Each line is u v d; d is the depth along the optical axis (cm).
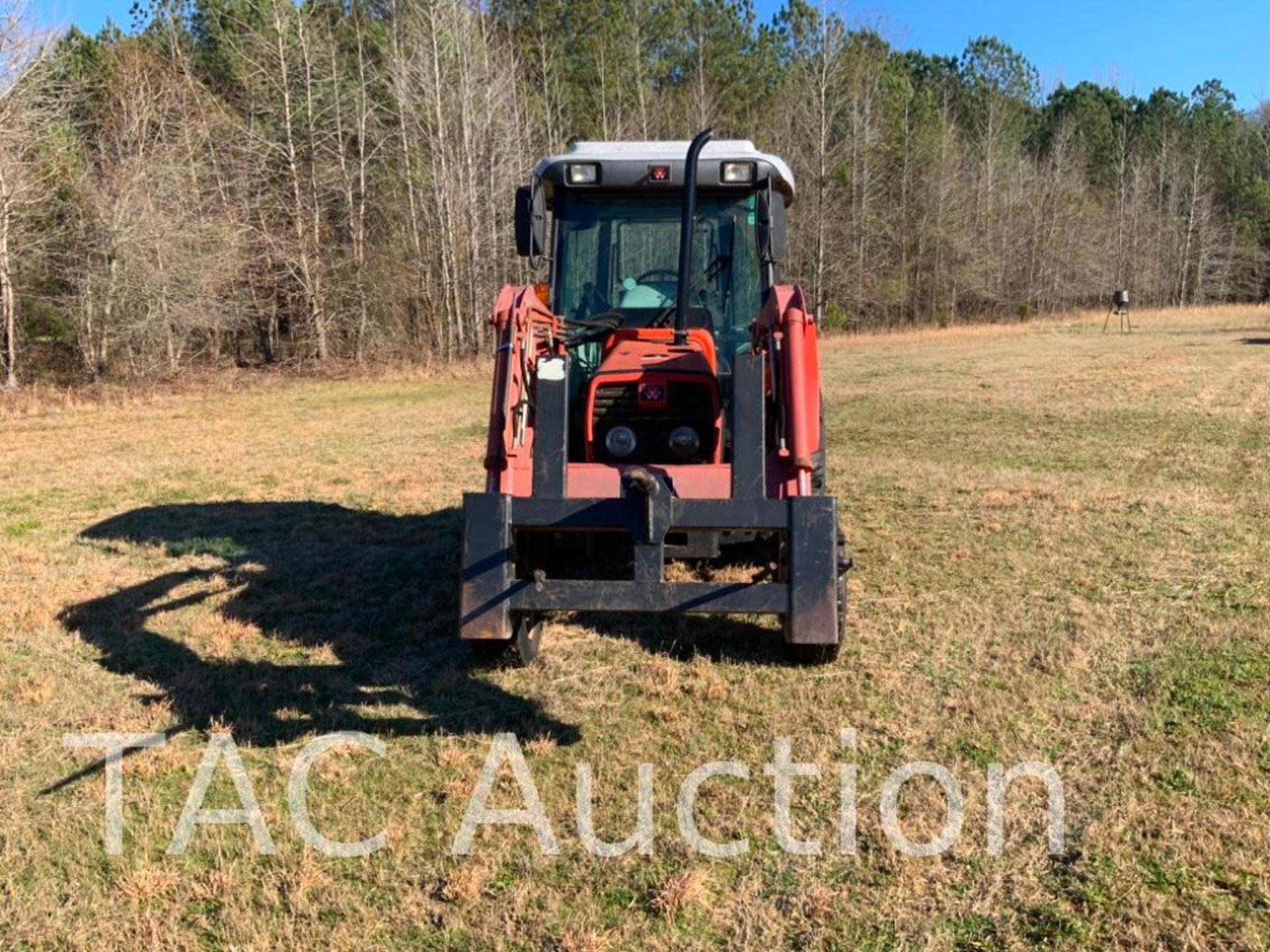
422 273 3123
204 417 1781
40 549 802
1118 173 6316
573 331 557
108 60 3203
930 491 922
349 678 510
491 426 452
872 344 3278
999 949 296
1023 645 525
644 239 601
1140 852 337
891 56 5512
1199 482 932
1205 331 3281
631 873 339
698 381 476
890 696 468
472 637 414
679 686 486
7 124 2244
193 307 2625
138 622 607
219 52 3469
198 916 323
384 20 3506
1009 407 1522
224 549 789
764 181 586
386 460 1225
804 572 407
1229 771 386
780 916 315
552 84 3897
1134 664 495
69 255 2550
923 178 4844
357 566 730
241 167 2992
